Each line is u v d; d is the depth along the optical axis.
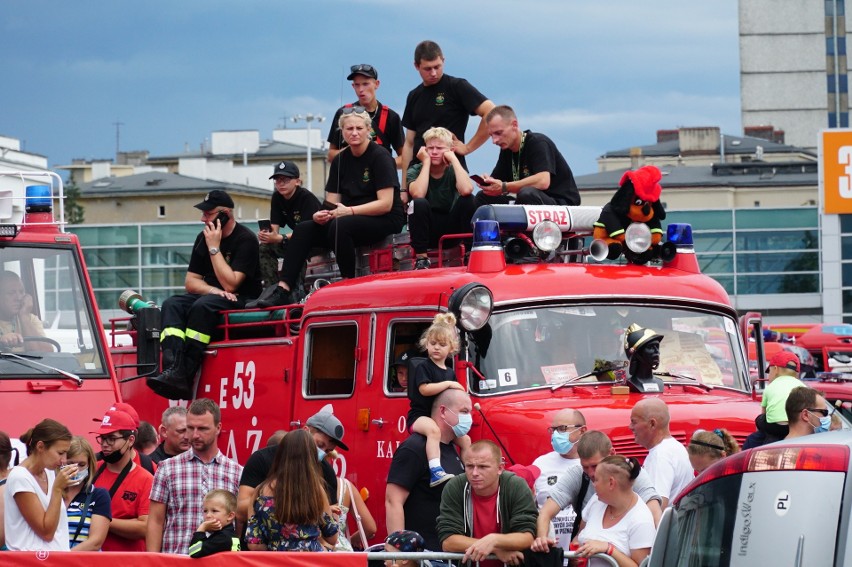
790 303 103.62
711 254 105.00
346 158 23.55
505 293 18.98
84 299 20.69
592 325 19.45
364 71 26.28
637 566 14.98
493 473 15.07
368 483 19.69
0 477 17.06
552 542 15.05
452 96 25.20
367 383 19.92
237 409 22.55
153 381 23.25
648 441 16.83
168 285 98.19
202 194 153.38
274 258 25.73
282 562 14.32
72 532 16.53
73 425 19.66
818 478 10.17
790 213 103.75
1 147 62.91
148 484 17.92
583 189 136.75
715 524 10.80
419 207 22.19
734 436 18.33
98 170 171.12
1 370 19.67
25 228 20.86
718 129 159.50
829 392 32.66
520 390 18.70
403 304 19.64
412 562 14.99
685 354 20.05
